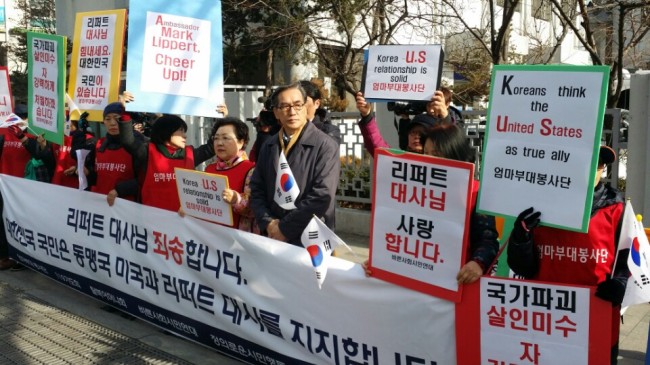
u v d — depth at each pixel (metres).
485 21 11.68
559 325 2.60
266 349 3.66
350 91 8.82
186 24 4.67
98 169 4.95
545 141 2.51
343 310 3.21
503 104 2.62
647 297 2.69
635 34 7.53
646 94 5.36
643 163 5.43
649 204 5.38
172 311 4.25
